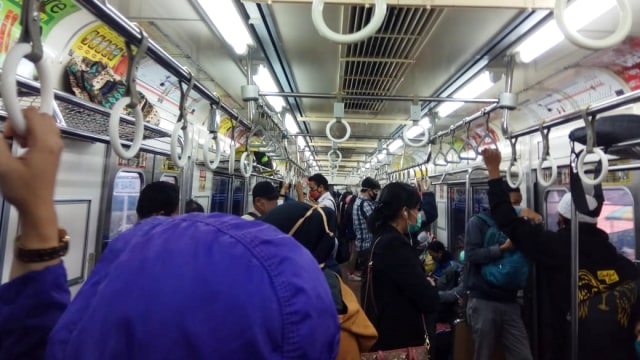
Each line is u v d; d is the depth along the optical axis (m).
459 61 2.54
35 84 1.10
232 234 0.35
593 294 1.90
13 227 1.61
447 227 5.72
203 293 0.29
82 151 2.05
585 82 2.74
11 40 1.63
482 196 4.55
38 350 0.46
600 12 1.67
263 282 0.31
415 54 2.46
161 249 0.33
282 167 7.52
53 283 0.49
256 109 2.62
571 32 1.00
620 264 1.91
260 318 0.29
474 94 3.27
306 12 1.91
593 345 1.88
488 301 2.49
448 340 3.04
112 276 0.32
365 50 2.45
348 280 5.34
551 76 2.79
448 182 4.77
